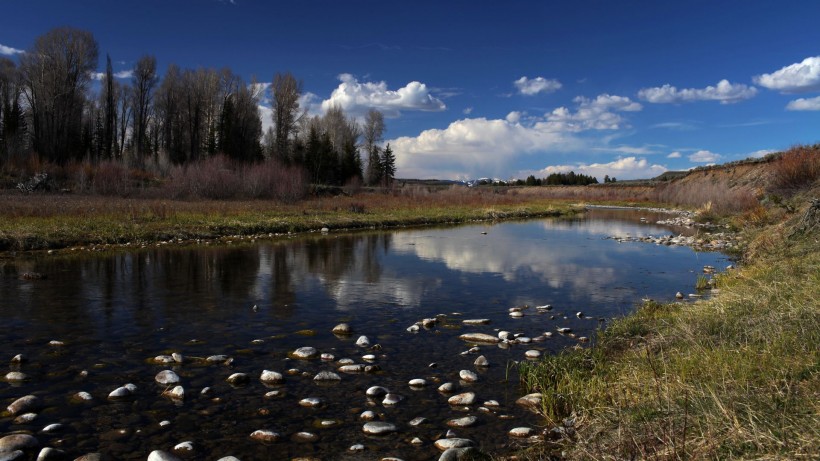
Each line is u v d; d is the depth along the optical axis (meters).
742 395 3.95
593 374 5.74
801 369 4.29
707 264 15.28
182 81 63.12
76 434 4.36
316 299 10.05
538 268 14.28
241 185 37.06
